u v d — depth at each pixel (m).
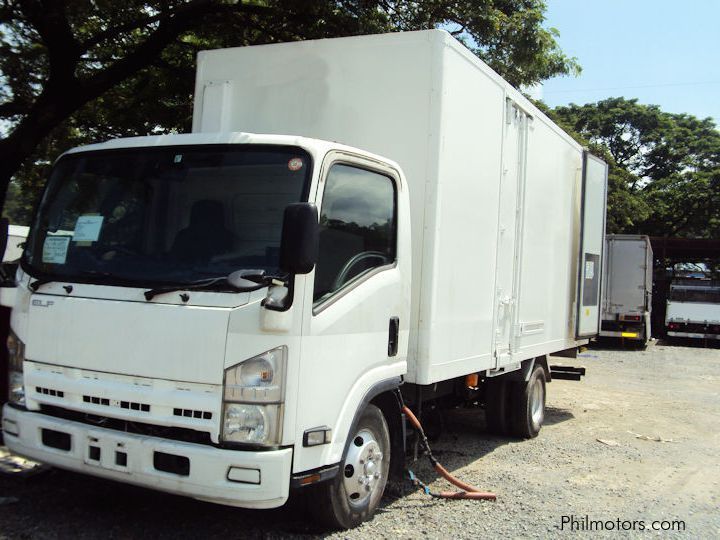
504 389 8.13
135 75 11.77
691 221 36.69
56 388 4.09
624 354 20.81
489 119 6.17
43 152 12.41
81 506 4.76
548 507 5.69
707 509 5.94
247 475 3.63
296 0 9.90
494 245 6.40
